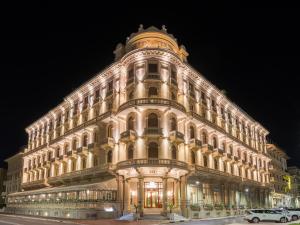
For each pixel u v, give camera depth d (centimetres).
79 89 5812
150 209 4281
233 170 6169
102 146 4800
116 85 4981
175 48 5153
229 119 6425
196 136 5081
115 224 3438
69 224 3431
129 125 4559
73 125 5938
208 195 5184
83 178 5247
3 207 7950
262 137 8162
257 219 3828
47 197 5578
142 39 4947
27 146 8181
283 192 9175
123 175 4509
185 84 5072
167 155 4353
